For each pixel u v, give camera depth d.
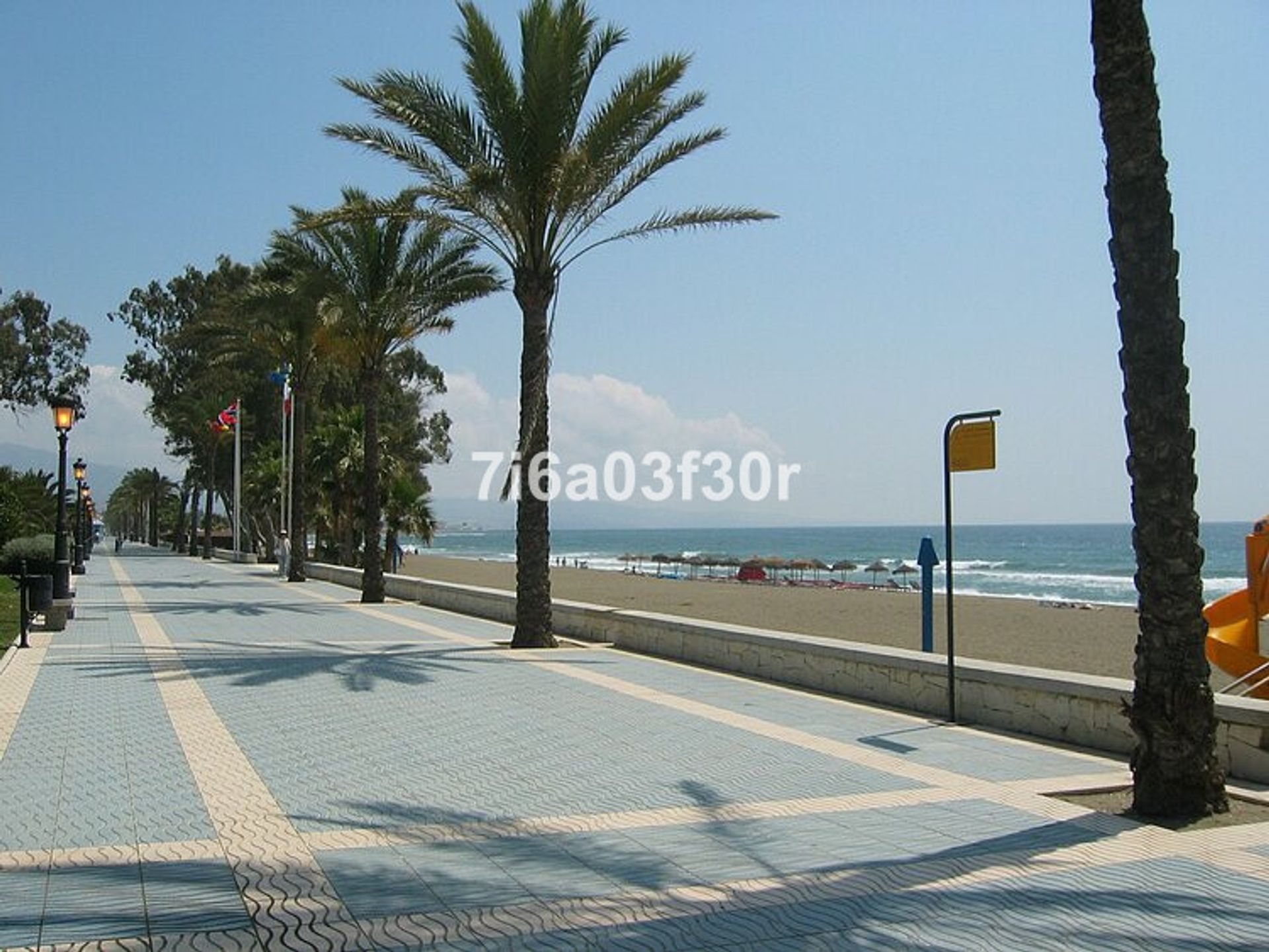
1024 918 5.04
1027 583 60.41
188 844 6.01
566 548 152.12
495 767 7.99
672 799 7.11
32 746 8.56
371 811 6.75
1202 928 4.92
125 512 156.00
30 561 30.42
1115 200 7.05
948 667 10.03
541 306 16.16
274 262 31.62
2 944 4.54
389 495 41.59
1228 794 7.19
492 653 15.14
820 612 30.59
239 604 24.03
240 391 61.50
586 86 16.20
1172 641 6.86
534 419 15.91
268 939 4.64
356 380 60.00
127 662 13.56
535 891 5.31
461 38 15.66
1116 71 7.02
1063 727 9.05
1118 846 6.18
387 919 4.90
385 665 13.46
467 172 15.42
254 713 10.09
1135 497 7.04
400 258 25.80
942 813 6.82
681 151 16.34
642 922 4.92
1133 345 7.00
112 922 4.81
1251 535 11.71
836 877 5.59
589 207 16.31
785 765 8.12
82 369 59.69
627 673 13.04
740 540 192.00
